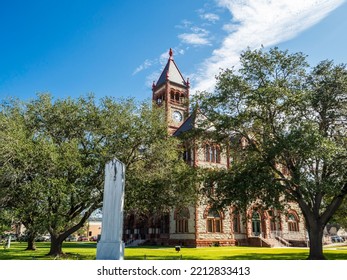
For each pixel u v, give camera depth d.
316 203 24.08
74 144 23.05
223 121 24.45
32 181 21.69
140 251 33.38
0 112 25.33
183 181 26.83
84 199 24.19
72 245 52.06
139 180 25.45
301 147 19.27
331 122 23.52
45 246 48.84
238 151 27.61
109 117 25.70
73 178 23.59
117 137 25.41
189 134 27.27
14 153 20.75
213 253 29.91
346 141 22.61
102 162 24.08
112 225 13.66
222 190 24.38
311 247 23.61
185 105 28.88
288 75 24.94
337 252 30.64
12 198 23.12
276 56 24.55
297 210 55.41
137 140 25.84
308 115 23.73
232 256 25.88
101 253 13.41
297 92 22.42
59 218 23.05
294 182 21.03
